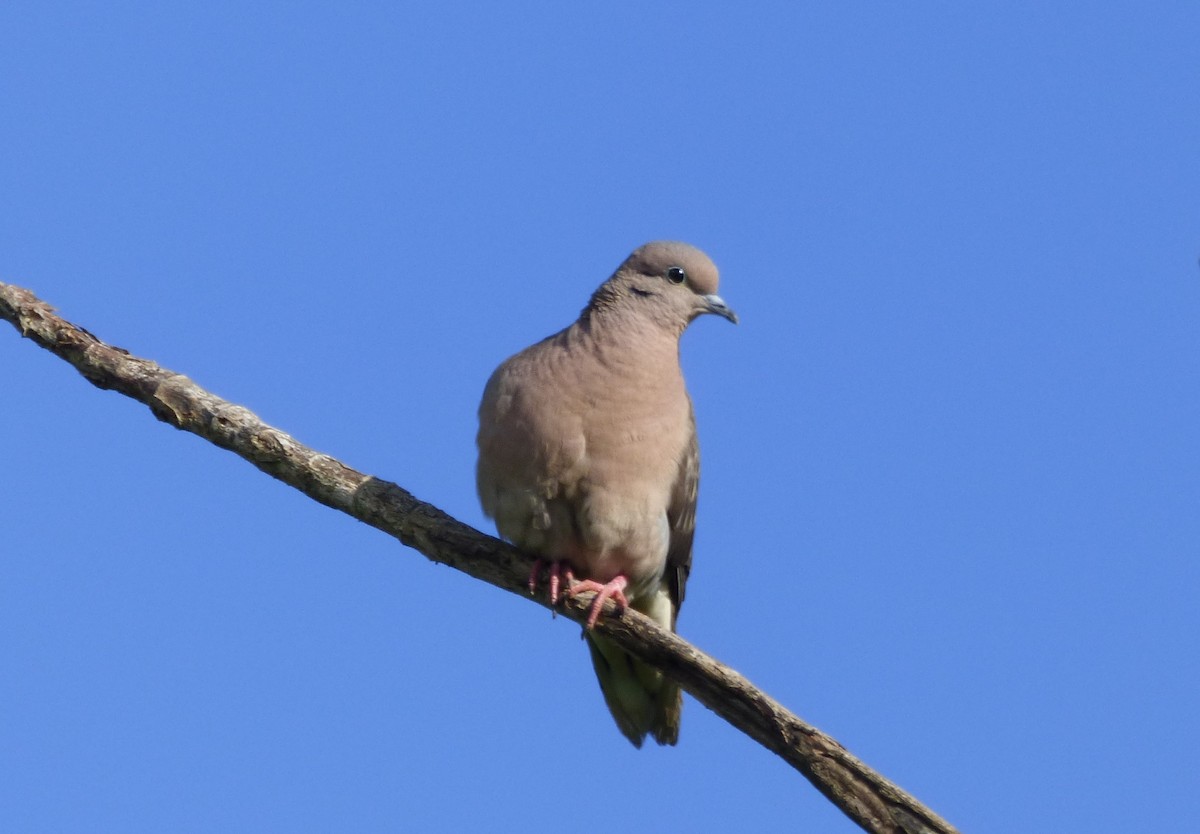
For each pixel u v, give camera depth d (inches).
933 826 397.4
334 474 460.1
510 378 470.9
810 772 408.5
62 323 465.1
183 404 462.6
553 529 468.1
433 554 459.5
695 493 510.3
